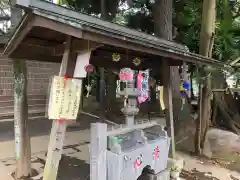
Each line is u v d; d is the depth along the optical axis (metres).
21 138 3.66
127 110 3.21
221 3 6.69
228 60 6.29
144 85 3.71
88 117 8.58
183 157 5.18
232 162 4.94
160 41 3.61
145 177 3.38
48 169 2.46
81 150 5.10
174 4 7.89
